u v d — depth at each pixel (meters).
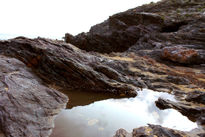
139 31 39.62
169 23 37.78
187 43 27.17
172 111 9.35
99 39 41.06
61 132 6.61
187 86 13.77
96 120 7.95
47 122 7.21
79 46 41.06
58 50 14.83
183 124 7.93
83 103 10.16
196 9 43.56
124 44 40.06
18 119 6.45
